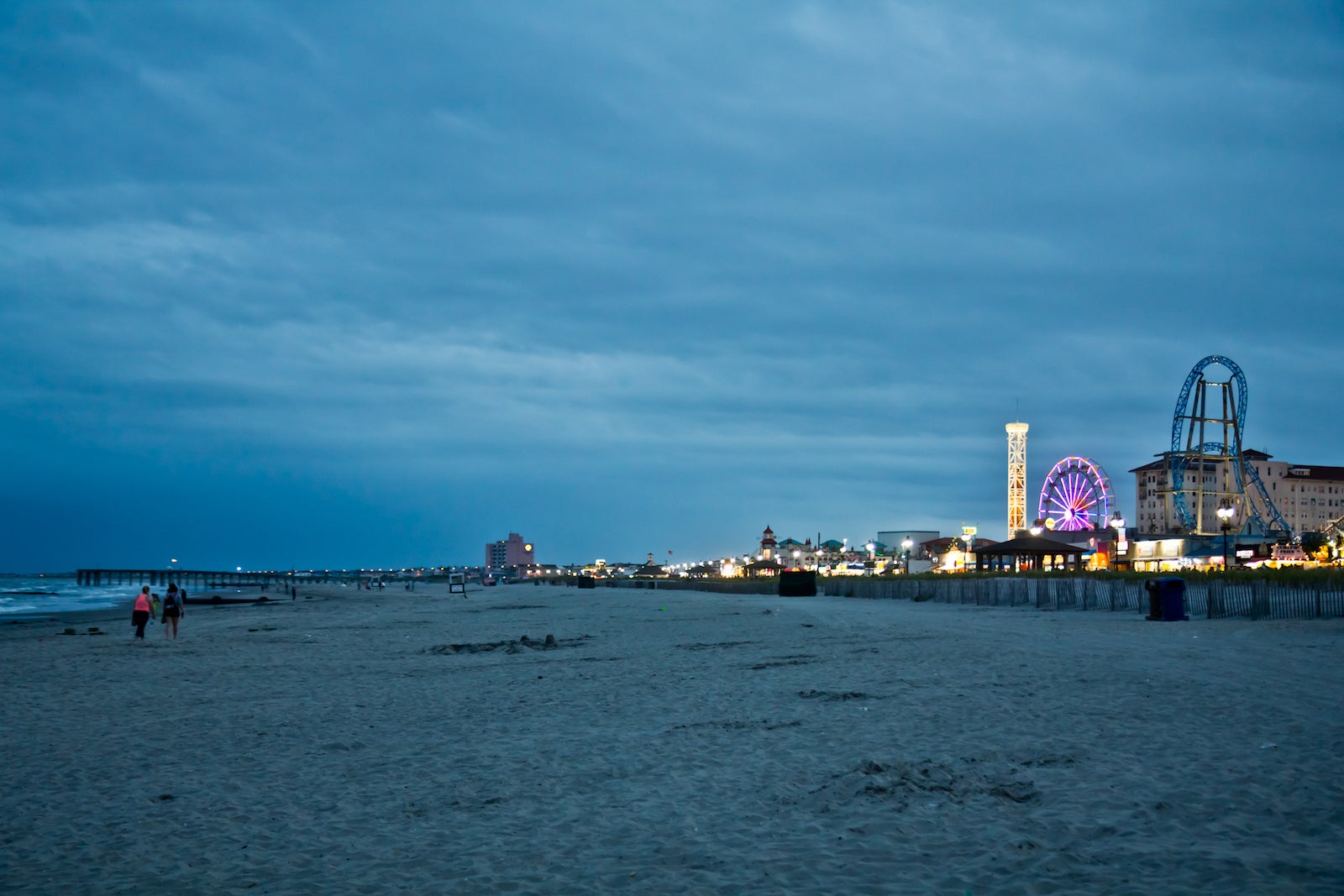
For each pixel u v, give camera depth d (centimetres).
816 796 915
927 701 1445
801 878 700
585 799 953
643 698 1628
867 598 6662
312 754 1230
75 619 5706
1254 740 1059
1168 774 923
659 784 999
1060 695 1446
